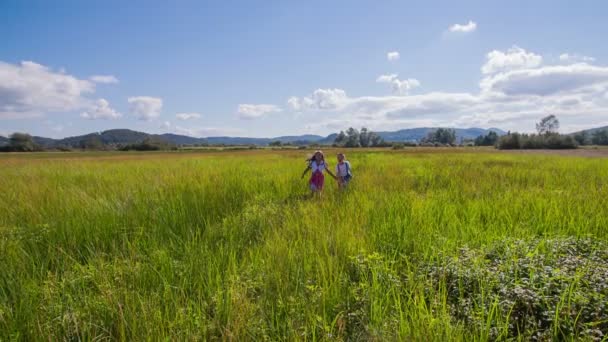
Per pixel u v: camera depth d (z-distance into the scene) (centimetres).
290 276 347
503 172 1229
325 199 745
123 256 404
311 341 257
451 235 453
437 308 280
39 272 363
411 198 676
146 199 678
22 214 588
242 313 271
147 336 247
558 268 331
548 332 254
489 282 318
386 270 343
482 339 239
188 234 470
